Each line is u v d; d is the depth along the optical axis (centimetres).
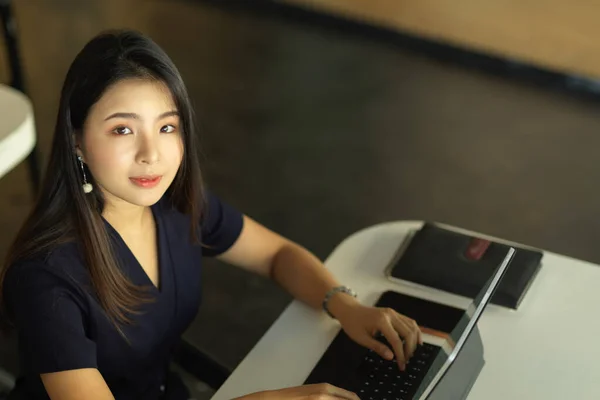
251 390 118
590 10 347
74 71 109
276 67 379
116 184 111
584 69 362
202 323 234
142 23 410
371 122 339
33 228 116
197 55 384
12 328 124
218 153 312
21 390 129
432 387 100
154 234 128
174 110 112
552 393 116
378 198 290
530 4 362
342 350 125
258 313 237
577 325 129
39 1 423
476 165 312
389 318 125
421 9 392
